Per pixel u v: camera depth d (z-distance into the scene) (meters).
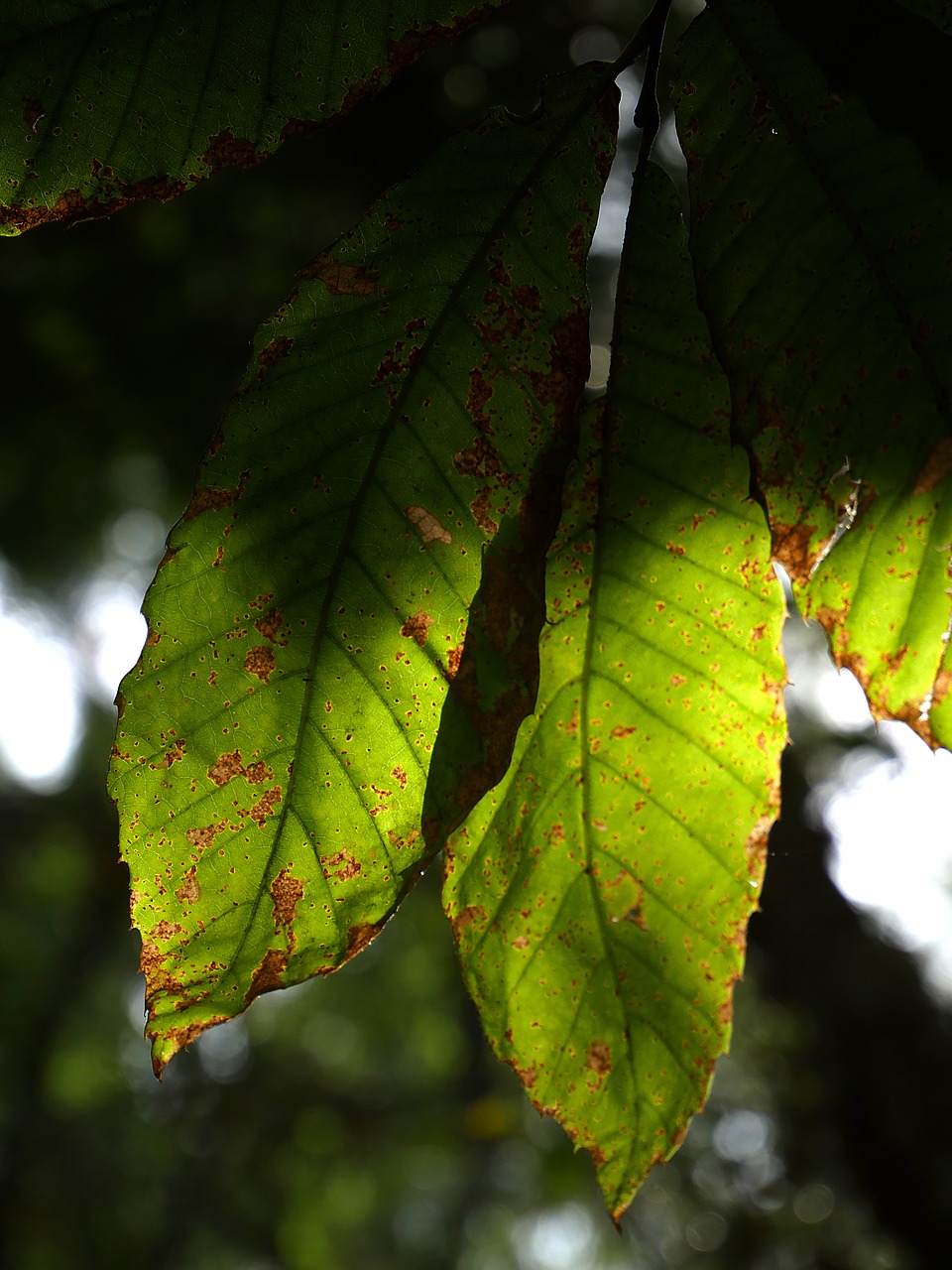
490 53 1.50
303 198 1.73
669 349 0.50
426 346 0.49
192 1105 3.63
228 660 0.49
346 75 0.48
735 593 0.51
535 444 0.49
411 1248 4.98
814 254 0.48
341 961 0.49
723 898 0.52
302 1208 3.94
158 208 1.74
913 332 0.48
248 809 0.49
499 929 0.52
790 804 1.40
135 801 0.49
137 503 2.49
